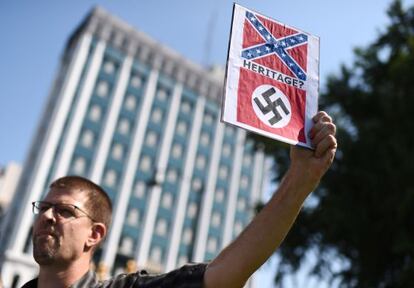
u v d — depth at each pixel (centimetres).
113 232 4975
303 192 196
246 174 6488
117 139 5366
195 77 6362
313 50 235
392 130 1492
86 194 238
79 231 227
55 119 5034
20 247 4406
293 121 212
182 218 5609
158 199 5453
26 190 4788
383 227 1441
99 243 242
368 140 1471
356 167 1495
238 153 6512
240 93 211
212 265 195
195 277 194
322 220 1479
